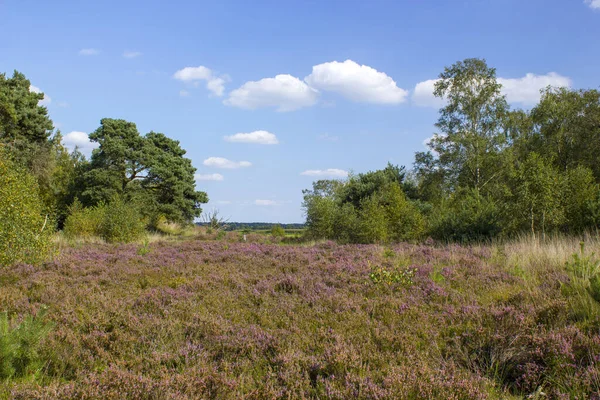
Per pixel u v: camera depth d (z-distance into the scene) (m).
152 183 39.81
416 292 7.93
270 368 4.59
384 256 13.97
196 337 5.57
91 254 13.65
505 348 4.86
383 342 5.34
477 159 31.34
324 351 4.96
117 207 22.00
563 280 8.01
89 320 6.09
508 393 4.12
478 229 19.23
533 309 6.04
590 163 30.34
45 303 7.27
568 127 32.91
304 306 7.24
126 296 7.80
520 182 19.19
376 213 22.31
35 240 11.04
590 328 5.22
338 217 25.41
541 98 35.31
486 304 6.92
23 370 4.61
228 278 9.57
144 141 39.09
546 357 4.53
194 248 16.38
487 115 32.91
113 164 37.12
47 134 37.16
